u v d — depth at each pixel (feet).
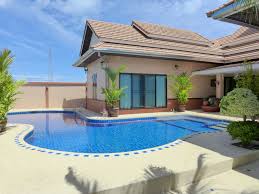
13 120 53.88
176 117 54.44
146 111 57.57
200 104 66.95
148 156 21.38
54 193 13.80
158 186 16.25
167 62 60.54
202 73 59.31
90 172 17.28
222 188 16.66
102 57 53.16
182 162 19.51
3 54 33.32
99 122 46.80
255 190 16.19
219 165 19.62
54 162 19.72
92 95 67.92
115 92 49.60
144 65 57.06
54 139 34.40
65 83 80.02
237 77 28.86
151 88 58.54
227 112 25.29
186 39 68.28
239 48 63.72
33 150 23.70
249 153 22.26
